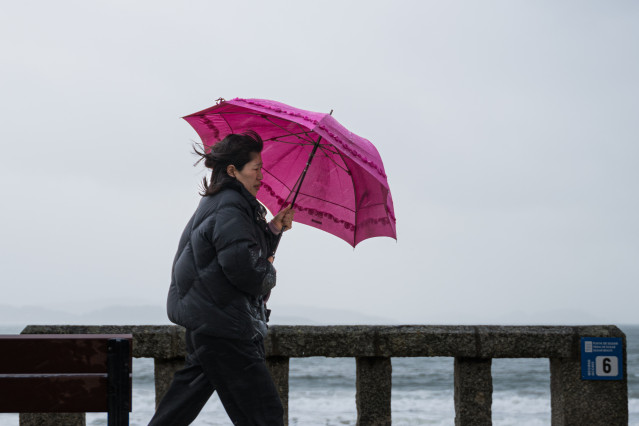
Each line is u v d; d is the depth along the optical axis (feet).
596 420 13.82
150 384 111.86
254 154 9.59
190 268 9.07
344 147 9.34
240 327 8.93
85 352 6.96
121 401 6.93
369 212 10.89
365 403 13.42
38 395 6.87
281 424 9.22
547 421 62.34
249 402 9.05
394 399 88.43
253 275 8.71
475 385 13.66
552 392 14.40
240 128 11.09
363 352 13.34
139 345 13.02
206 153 9.63
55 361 6.93
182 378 9.39
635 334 386.73
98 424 50.39
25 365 6.89
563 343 13.78
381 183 9.61
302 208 11.14
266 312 9.60
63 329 13.05
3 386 6.84
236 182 9.25
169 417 9.27
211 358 8.99
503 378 126.00
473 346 13.52
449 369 142.92
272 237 9.98
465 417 13.60
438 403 81.66
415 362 161.48
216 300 8.90
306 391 101.55
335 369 142.82
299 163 11.21
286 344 13.20
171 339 13.08
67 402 6.90
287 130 10.87
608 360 13.83
